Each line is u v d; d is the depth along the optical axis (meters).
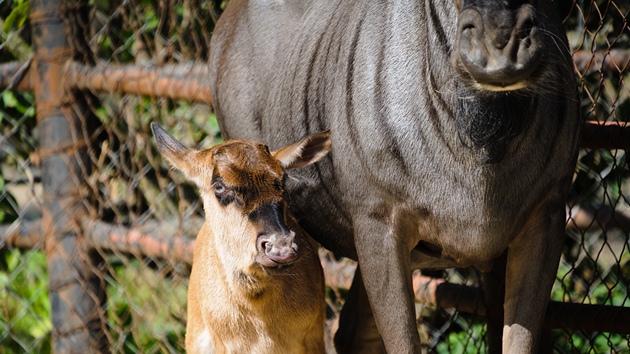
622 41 13.70
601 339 13.87
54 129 15.02
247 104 11.48
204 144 15.77
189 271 15.80
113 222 15.38
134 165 15.16
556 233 9.29
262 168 10.10
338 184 9.71
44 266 16.97
